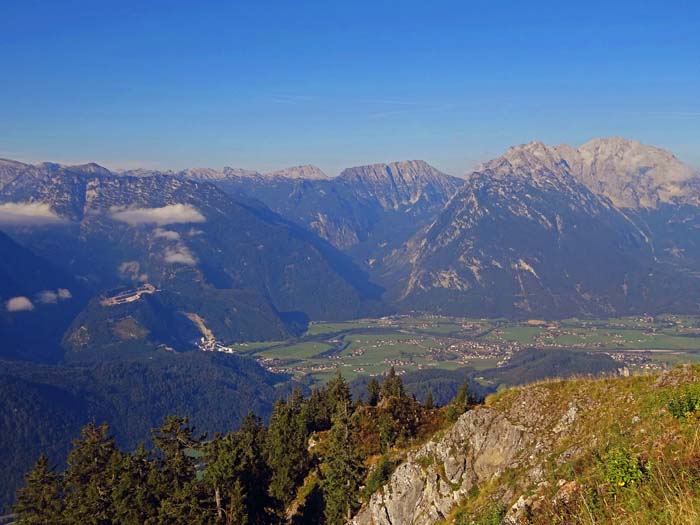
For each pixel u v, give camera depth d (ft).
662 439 88.89
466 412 163.53
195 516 176.96
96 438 216.74
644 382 128.67
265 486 220.23
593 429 122.31
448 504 149.89
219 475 187.62
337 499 193.26
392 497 168.96
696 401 91.04
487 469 148.36
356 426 225.35
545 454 129.49
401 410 219.61
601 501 79.82
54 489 208.74
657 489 73.82
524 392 156.56
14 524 206.08
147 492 188.03
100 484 196.75
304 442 263.49
